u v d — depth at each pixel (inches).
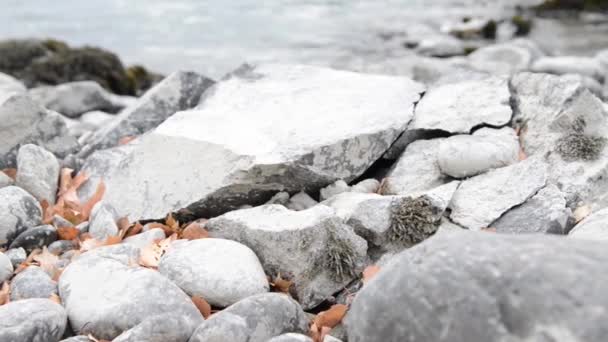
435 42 280.4
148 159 91.7
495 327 63.1
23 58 230.1
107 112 171.0
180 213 88.4
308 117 94.0
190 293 76.9
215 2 406.6
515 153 91.2
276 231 79.7
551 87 96.5
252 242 81.0
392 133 92.8
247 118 94.5
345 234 80.8
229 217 83.0
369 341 67.8
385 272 69.1
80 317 75.2
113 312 74.1
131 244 83.4
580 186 88.3
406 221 83.7
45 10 396.8
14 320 72.9
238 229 81.9
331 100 97.7
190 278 77.2
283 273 79.8
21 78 224.1
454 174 89.7
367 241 83.8
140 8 393.7
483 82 100.7
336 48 291.0
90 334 74.0
